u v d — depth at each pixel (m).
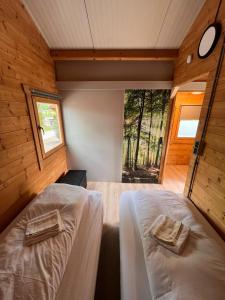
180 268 0.91
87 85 2.71
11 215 1.51
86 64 2.65
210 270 0.89
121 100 2.84
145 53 2.44
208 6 1.61
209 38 1.54
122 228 1.43
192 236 1.15
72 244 1.17
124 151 3.18
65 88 2.74
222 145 1.30
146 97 2.81
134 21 2.00
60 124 2.89
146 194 1.65
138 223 1.35
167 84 2.67
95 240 1.34
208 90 1.52
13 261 0.96
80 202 1.53
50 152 2.41
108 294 1.35
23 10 1.72
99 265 1.58
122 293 1.01
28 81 1.84
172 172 3.89
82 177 2.80
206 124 1.53
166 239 1.09
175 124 4.00
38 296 0.81
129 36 2.21
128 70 2.67
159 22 2.00
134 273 1.05
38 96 2.04
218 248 1.05
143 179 3.34
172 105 2.82
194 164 1.71
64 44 2.36
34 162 1.95
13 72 1.56
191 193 1.78
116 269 1.54
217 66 1.40
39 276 0.89
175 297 0.78
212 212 1.42
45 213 1.36
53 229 1.18
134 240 1.28
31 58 1.91
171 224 1.24
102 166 3.28
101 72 2.68
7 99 1.47
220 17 1.41
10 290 0.81
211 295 0.79
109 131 3.04
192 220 1.29
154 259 0.99
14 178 1.56
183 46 2.23
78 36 2.22
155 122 2.96
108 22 2.02
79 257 1.14
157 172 3.28
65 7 1.82
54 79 2.64
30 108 1.84
